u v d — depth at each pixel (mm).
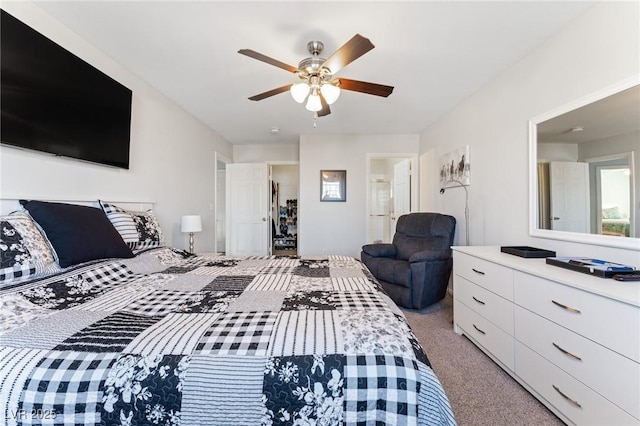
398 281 2857
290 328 923
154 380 738
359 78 2504
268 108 3285
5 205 1456
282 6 1611
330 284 1479
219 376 754
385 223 6723
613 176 1479
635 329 991
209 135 4133
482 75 2465
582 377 1197
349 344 843
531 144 2059
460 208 3158
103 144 2018
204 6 1613
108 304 1151
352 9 1636
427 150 4129
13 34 1422
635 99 1388
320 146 4539
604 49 1530
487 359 1914
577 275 1354
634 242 1375
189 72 2395
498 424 1338
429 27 1798
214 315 1041
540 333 1439
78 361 756
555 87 1861
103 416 715
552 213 1890
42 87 1575
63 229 1438
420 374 796
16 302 1030
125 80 2322
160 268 1843
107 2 1579
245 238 5137
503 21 1738
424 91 2805
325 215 4566
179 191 3229
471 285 2105
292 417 746
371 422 754
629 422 1007
